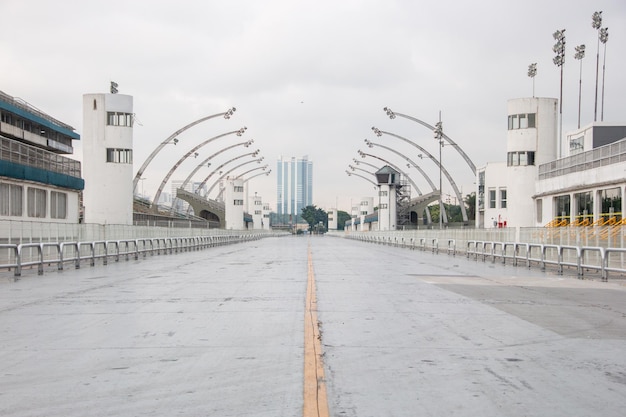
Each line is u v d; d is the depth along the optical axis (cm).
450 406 631
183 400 651
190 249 5344
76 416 598
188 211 14162
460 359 853
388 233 7981
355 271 2630
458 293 1738
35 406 631
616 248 2186
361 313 1305
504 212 7481
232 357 860
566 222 4200
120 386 708
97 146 5753
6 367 802
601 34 5853
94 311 1328
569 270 2797
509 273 2594
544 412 614
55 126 7450
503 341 991
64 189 4159
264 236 14925
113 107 5759
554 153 5291
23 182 3547
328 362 830
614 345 963
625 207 3272
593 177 3672
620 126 4834
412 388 700
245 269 2730
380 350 911
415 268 2892
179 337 1015
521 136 5281
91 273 2462
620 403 646
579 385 718
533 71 6053
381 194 10975
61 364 820
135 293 1694
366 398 658
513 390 694
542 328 1124
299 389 693
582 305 1478
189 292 1723
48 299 1550
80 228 3262
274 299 1553
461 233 4525
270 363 822
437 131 6481
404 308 1390
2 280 2120
